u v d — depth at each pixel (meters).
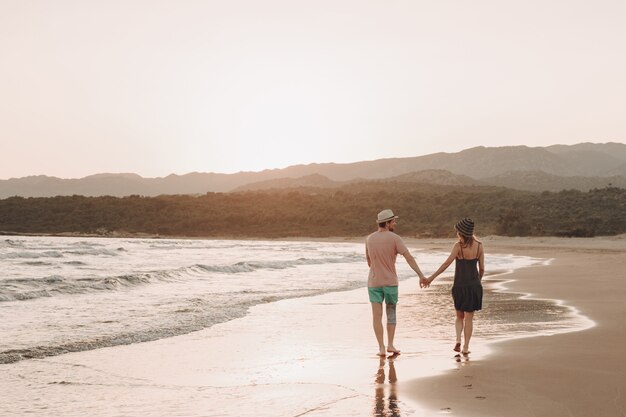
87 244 59.97
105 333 9.52
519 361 7.17
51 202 132.88
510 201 111.94
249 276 22.17
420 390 5.93
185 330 9.95
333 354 7.97
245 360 7.60
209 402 5.65
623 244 68.25
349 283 19.42
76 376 6.73
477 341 8.73
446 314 12.04
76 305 13.12
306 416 5.15
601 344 8.27
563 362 7.07
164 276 20.31
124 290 16.58
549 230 87.25
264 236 115.62
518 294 15.70
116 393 6.00
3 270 24.00
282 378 6.60
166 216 128.88
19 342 8.70
